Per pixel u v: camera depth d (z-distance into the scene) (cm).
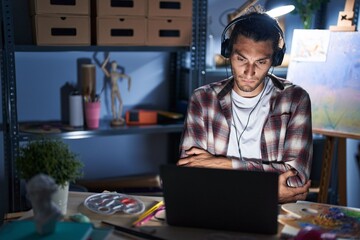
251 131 198
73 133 251
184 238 133
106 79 288
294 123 193
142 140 304
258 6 202
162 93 304
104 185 286
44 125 266
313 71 247
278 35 194
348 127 237
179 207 138
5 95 244
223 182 131
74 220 141
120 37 252
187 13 263
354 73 236
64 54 277
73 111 262
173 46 265
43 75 274
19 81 270
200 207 136
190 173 133
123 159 302
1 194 272
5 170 265
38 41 236
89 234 127
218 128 199
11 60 235
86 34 245
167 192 137
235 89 199
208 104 200
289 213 151
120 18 250
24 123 273
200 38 271
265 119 197
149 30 257
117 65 290
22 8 264
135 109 299
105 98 290
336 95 240
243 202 132
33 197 125
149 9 255
